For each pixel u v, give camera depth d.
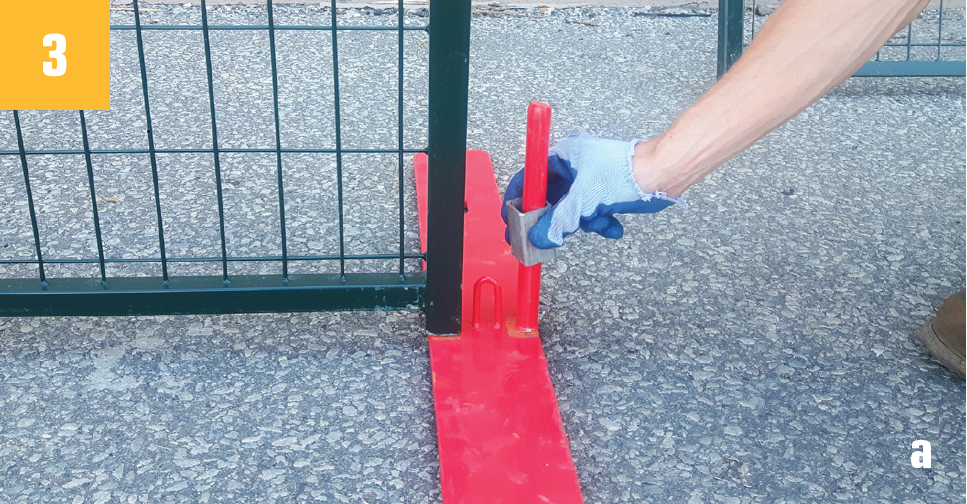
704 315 1.98
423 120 2.93
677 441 1.62
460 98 1.58
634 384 1.76
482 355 1.79
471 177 2.51
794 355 1.85
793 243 2.27
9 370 1.75
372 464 1.55
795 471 1.55
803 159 2.74
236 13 3.81
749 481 1.53
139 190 2.43
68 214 2.30
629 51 3.64
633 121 2.97
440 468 1.51
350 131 2.83
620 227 1.51
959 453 1.60
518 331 1.87
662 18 4.04
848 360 1.84
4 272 2.04
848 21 1.19
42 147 2.65
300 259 1.78
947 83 3.39
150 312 1.78
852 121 3.03
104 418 1.64
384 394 1.72
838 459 1.58
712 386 1.76
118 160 2.59
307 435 1.61
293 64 3.35
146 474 1.51
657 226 2.34
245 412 1.66
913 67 3.13
